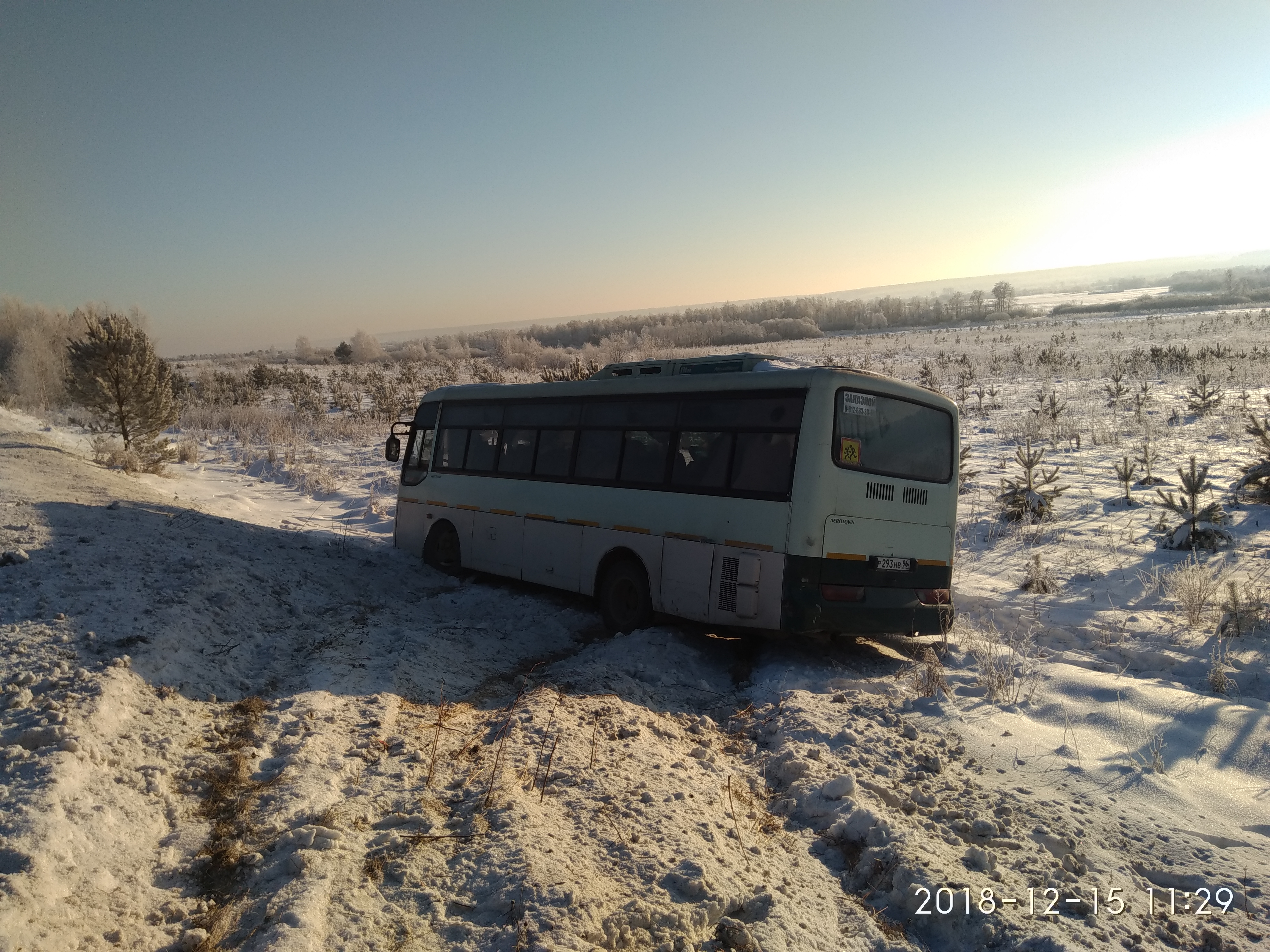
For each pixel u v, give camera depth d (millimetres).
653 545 8633
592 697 6398
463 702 6230
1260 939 3664
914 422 8258
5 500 9656
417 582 10867
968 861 4176
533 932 3277
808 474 7461
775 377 7855
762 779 5344
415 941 3256
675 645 8078
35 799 3678
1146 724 6129
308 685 5957
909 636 8172
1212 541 10758
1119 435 19547
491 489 10820
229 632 6750
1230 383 25688
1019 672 7434
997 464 17781
